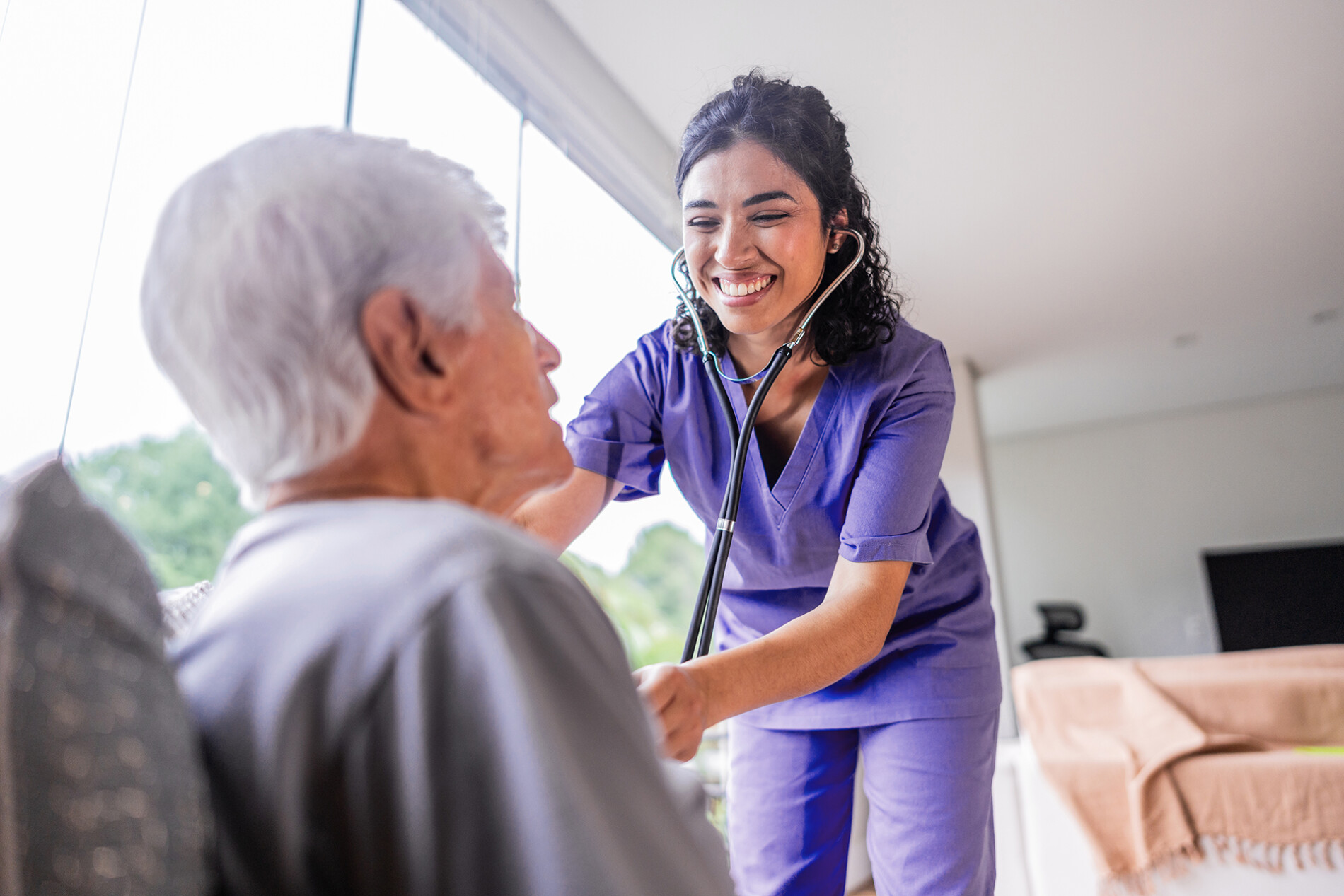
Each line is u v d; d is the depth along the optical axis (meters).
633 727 0.38
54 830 0.31
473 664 0.35
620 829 0.34
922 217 3.76
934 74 2.85
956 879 1.09
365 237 0.47
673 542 6.82
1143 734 2.14
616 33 2.65
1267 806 1.84
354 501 0.43
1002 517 7.63
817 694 1.21
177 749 0.35
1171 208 3.72
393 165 0.51
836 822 1.22
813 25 2.62
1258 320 4.96
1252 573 6.55
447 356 0.50
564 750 0.34
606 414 1.19
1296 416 6.73
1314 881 1.78
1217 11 2.62
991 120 3.10
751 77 1.09
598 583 5.62
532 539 0.43
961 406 5.35
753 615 1.26
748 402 1.16
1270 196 3.62
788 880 1.20
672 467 1.22
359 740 0.35
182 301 0.47
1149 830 1.90
